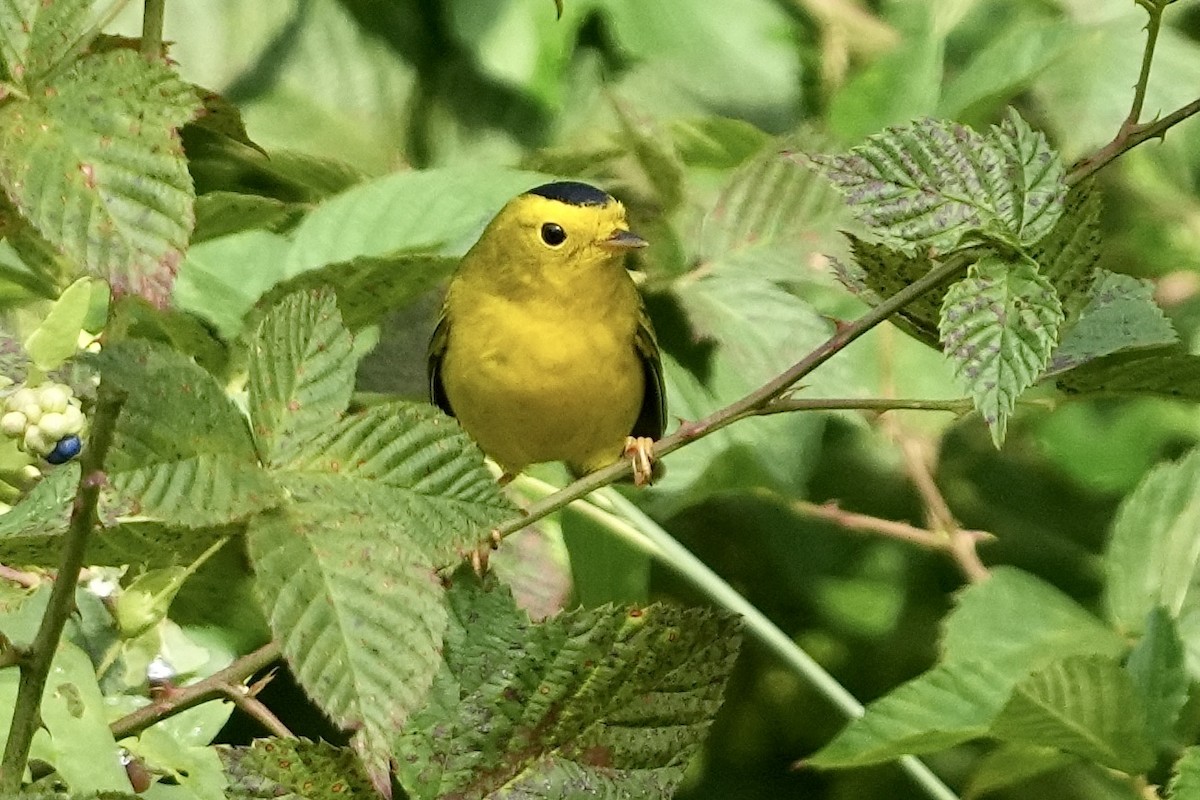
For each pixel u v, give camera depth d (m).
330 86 4.55
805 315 4.47
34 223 3.42
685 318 4.52
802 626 4.61
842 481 4.61
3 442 4.33
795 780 4.61
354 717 3.34
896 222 4.29
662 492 4.51
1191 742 4.37
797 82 4.56
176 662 4.35
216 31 4.55
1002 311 4.25
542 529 4.42
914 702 4.36
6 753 3.69
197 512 3.46
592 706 4.29
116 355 3.52
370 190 4.42
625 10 4.56
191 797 4.32
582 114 4.56
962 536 4.53
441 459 3.62
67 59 3.54
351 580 3.46
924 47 4.54
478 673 4.29
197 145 4.42
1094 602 4.61
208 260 4.40
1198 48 4.57
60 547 4.29
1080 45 4.55
